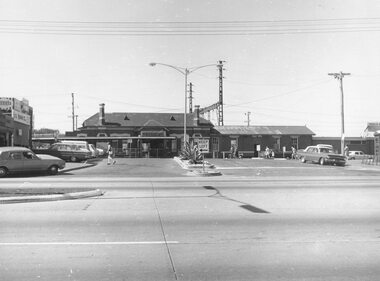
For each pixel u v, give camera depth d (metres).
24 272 5.70
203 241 7.50
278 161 45.25
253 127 69.81
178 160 40.16
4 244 7.23
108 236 7.88
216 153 66.81
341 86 46.47
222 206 11.80
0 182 19.83
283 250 6.87
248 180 21.53
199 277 5.52
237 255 6.56
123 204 12.25
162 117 67.12
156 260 6.29
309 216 10.09
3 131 36.12
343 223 9.20
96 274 5.62
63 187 16.11
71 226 8.85
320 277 5.53
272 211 10.87
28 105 48.12
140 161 41.94
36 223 9.17
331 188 17.02
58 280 5.38
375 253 6.70
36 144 58.72
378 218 9.83
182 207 11.61
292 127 70.50
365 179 22.20
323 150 39.56
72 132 66.88
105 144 62.59
